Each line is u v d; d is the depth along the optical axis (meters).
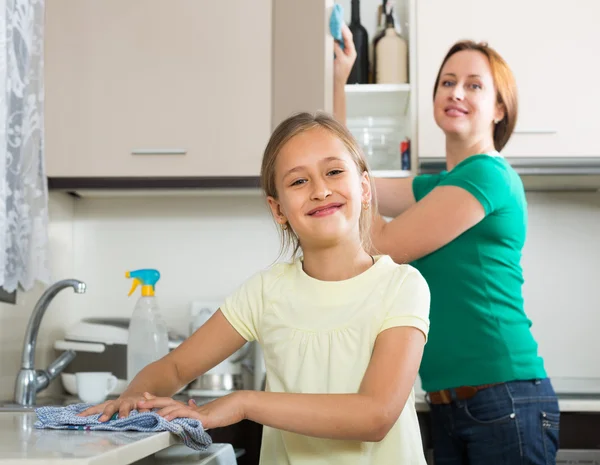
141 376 1.18
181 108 2.29
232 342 1.22
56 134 2.29
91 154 2.28
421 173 2.35
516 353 1.71
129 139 2.29
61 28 2.30
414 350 1.08
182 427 0.95
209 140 2.28
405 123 2.54
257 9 2.29
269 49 2.29
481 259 1.73
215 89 2.29
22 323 2.17
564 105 2.34
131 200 2.66
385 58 2.47
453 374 1.73
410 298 1.11
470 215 1.71
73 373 2.24
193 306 2.50
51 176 2.28
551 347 2.62
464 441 1.75
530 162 2.33
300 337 1.13
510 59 2.36
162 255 2.64
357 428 1.00
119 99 2.29
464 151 1.99
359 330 1.10
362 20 2.69
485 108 1.95
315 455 1.10
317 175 1.14
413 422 1.14
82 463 0.72
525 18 2.36
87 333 2.23
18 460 0.72
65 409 1.11
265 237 2.64
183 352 1.22
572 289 2.63
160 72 2.29
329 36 2.23
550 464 1.72
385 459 1.10
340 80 2.25
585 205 2.66
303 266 1.21
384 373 1.05
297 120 1.19
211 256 2.64
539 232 2.65
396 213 2.11
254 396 1.02
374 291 1.13
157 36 2.30
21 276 1.79
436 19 2.38
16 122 1.74
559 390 2.39
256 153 2.28
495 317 1.72
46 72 2.30
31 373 1.92
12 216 1.73
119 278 2.63
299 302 1.16
